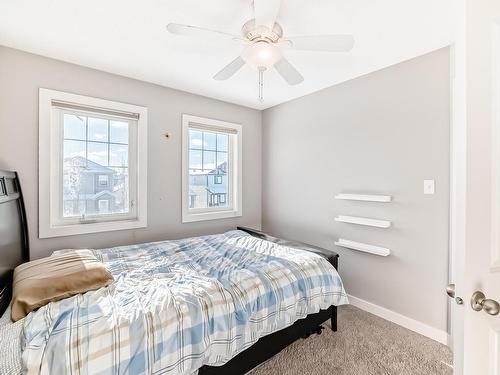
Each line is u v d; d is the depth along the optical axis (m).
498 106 0.83
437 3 1.44
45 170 2.10
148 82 2.63
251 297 1.47
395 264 2.20
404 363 1.69
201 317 1.26
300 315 1.67
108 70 2.35
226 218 3.29
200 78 2.53
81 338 1.02
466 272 0.82
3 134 1.95
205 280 1.54
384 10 1.50
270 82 2.62
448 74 1.89
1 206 1.60
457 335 0.87
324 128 2.79
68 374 0.95
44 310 1.16
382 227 2.23
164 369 1.11
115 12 1.55
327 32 1.72
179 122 2.85
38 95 2.07
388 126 2.24
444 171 1.90
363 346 1.87
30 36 1.81
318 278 1.81
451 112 1.86
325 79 2.52
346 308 2.46
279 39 1.47
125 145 2.59
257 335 1.44
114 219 2.52
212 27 1.70
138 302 1.27
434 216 1.96
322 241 2.83
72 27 1.70
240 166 3.40
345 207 2.59
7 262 1.64
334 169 2.69
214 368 1.34
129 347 1.06
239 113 3.38
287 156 3.24
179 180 2.87
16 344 1.01
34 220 2.06
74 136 2.31
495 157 0.84
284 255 2.02
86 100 2.27
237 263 1.90
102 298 1.30
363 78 2.42
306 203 3.01
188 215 2.95
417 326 2.05
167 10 1.53
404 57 2.07
